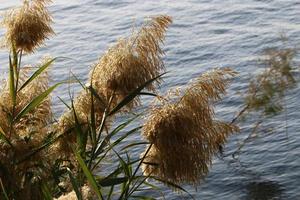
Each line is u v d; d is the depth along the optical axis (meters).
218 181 13.55
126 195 7.43
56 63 22.42
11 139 7.15
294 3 25.98
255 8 26.05
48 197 7.06
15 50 7.27
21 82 7.94
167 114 7.00
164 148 7.04
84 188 7.03
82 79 20.78
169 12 27.30
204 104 7.16
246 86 18.06
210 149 7.24
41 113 7.73
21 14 7.21
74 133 7.57
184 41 23.42
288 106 16.03
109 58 7.15
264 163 14.13
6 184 6.89
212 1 27.77
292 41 21.97
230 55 21.62
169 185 7.61
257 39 22.75
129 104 7.54
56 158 7.70
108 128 8.14
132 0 29.47
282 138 14.98
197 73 20.47
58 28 26.73
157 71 7.20
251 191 13.16
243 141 14.98
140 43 7.12
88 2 29.78
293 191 13.05
